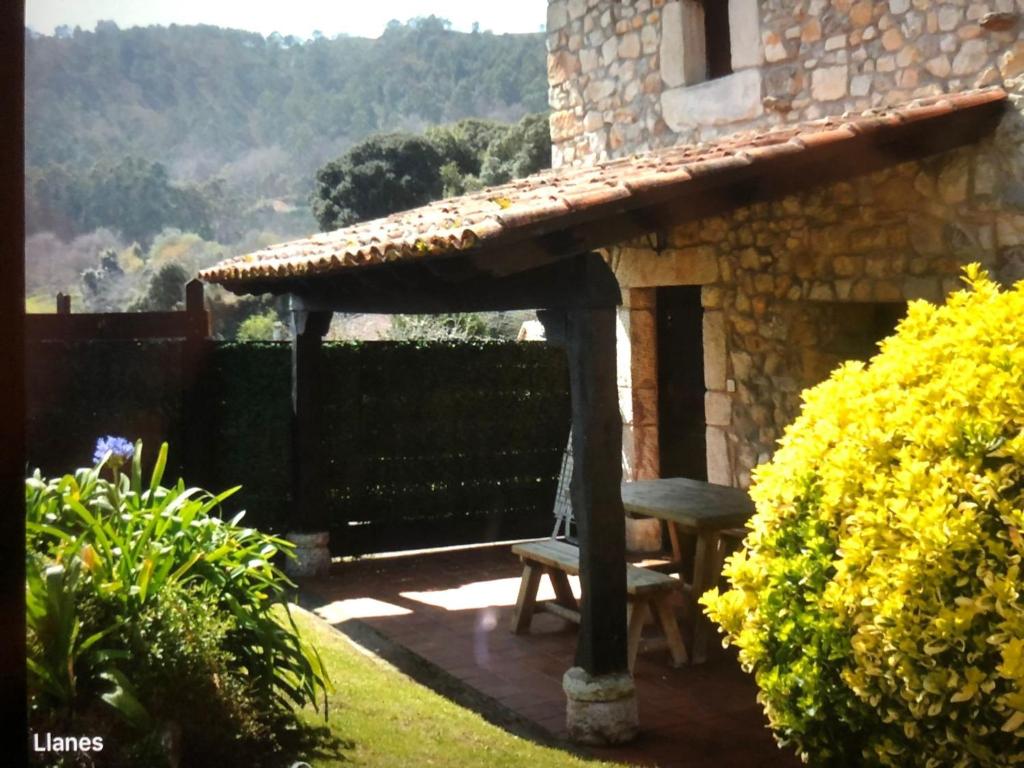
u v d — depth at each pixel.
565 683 4.28
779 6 6.28
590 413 4.17
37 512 3.75
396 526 8.12
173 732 3.00
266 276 6.20
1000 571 2.48
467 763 3.61
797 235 6.11
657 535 7.84
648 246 7.43
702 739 4.24
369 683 4.70
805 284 6.07
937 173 5.17
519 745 3.98
